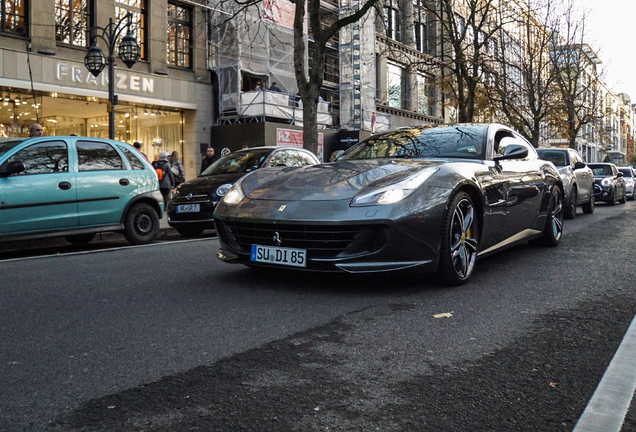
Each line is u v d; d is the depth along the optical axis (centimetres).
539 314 336
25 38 1505
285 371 241
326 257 376
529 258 554
